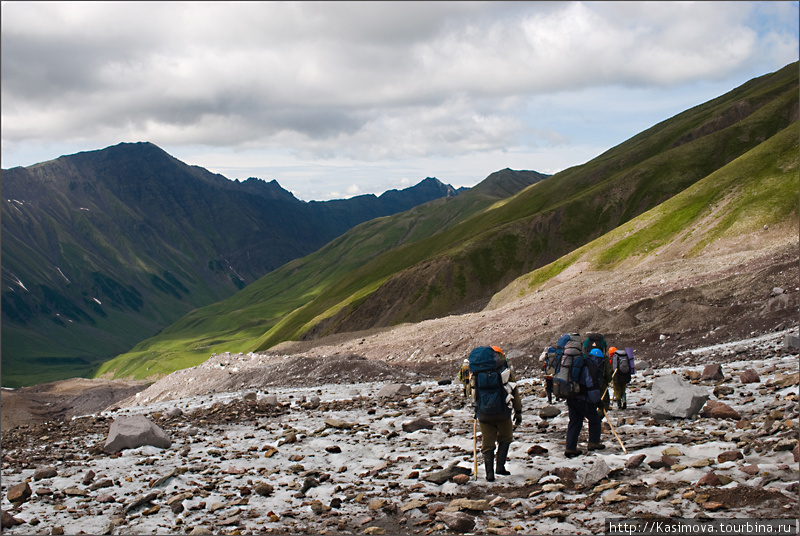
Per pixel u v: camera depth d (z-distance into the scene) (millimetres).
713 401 12734
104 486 10836
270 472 11258
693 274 45312
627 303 41844
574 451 10406
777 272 33188
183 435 16344
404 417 16625
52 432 19250
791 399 11719
